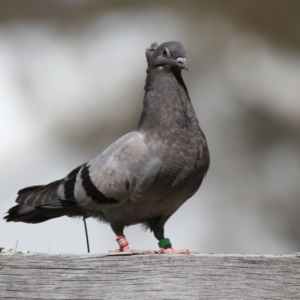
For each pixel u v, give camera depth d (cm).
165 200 724
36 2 1684
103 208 736
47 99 1582
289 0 1564
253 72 1548
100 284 527
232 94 1529
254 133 1523
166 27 1606
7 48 1647
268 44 1578
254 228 1477
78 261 529
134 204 723
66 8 1684
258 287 531
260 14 1570
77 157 1523
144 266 530
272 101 1534
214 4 1591
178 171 709
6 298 523
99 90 1564
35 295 524
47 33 1669
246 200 1493
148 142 714
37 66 1625
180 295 527
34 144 1538
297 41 1585
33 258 528
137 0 1669
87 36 1652
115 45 1619
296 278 533
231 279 530
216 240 1459
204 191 1496
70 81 1594
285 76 1556
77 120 1545
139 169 707
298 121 1530
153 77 747
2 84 1598
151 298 527
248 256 533
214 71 1536
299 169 1509
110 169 718
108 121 1527
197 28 1575
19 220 783
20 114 1566
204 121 1511
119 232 744
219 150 1510
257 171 1510
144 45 1602
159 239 763
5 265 526
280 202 1496
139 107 1529
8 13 1680
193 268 530
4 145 1533
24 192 779
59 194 752
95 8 1681
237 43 1564
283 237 1481
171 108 723
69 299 524
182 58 734
